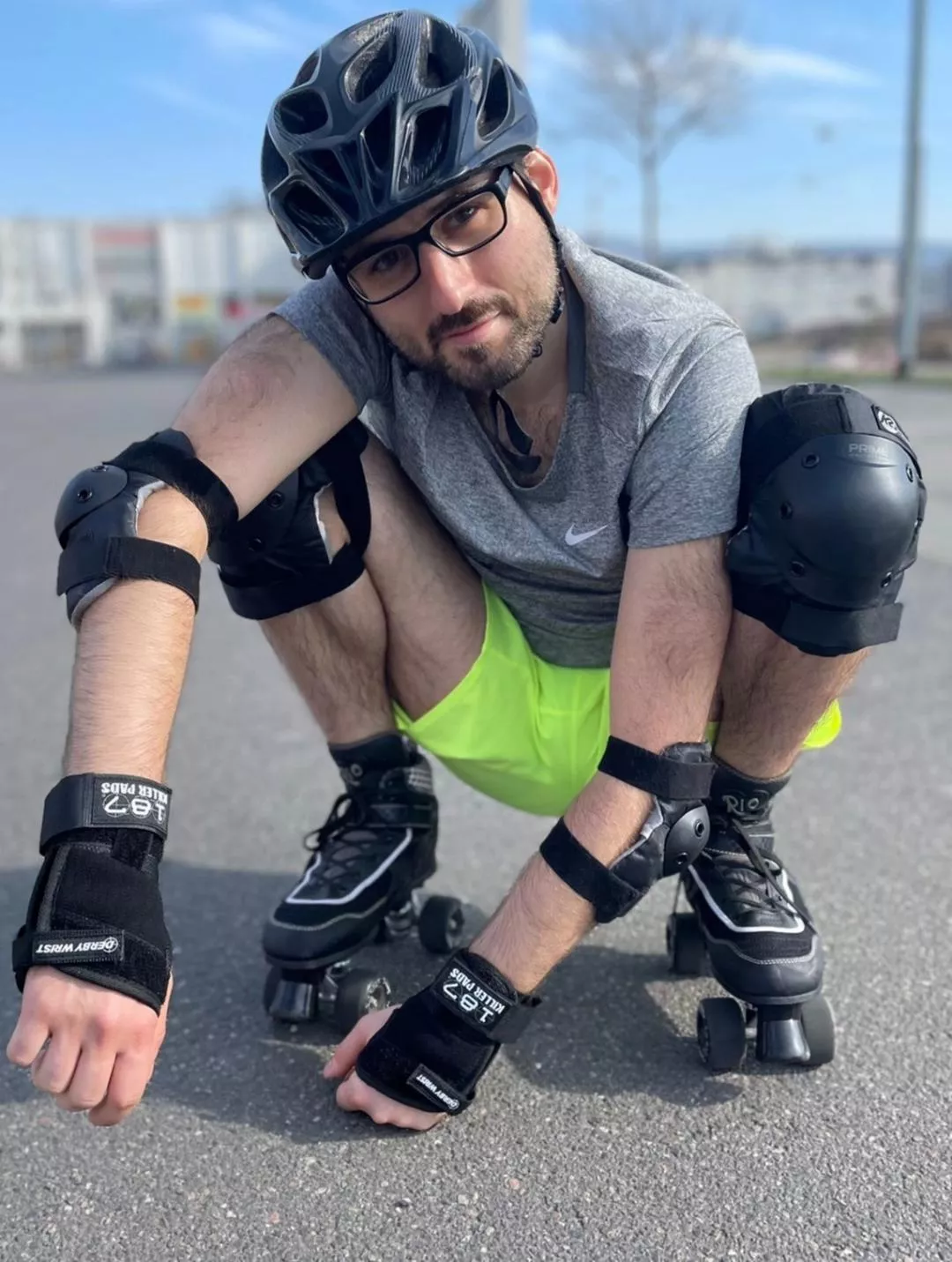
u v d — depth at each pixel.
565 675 1.57
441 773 2.47
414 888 1.66
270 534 1.39
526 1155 1.25
